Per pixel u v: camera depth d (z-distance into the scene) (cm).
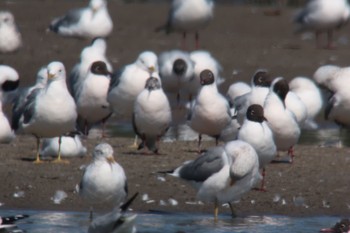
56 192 1545
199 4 2842
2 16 2803
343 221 1380
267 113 1648
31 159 1738
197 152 1830
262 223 1424
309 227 1402
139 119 1803
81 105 2058
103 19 2967
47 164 1692
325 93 2378
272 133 1573
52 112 1670
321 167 1706
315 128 2203
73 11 2997
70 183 1589
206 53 2488
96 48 2184
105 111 2070
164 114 1803
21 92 1878
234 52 2859
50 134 1700
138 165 1695
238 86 2022
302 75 2647
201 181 1422
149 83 1798
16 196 1534
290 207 1509
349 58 2805
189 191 1567
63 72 1688
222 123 1808
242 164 1379
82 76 2158
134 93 2025
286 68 2695
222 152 1409
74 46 2931
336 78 2070
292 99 1833
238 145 1403
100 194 1379
